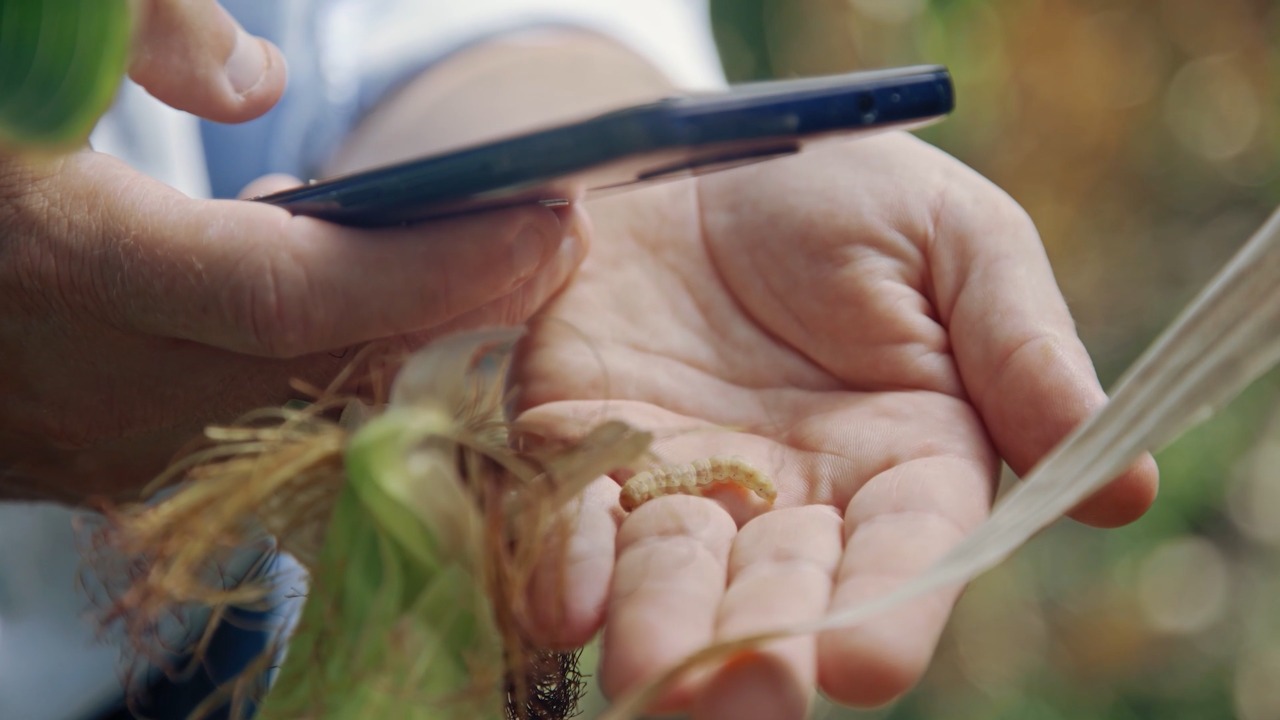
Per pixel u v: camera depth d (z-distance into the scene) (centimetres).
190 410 34
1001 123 99
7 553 35
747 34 104
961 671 84
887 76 27
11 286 31
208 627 28
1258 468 85
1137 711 82
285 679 26
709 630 26
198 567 28
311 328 30
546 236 30
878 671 25
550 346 37
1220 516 86
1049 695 83
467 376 28
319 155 49
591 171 27
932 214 35
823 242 36
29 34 15
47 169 31
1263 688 81
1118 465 24
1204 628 84
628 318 38
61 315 32
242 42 33
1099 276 97
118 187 31
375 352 32
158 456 35
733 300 37
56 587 36
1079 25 97
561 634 28
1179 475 85
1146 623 84
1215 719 80
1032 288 33
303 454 27
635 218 39
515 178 27
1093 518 31
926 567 27
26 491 35
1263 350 24
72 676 36
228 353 33
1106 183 100
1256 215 95
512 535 27
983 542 24
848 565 28
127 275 30
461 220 30
